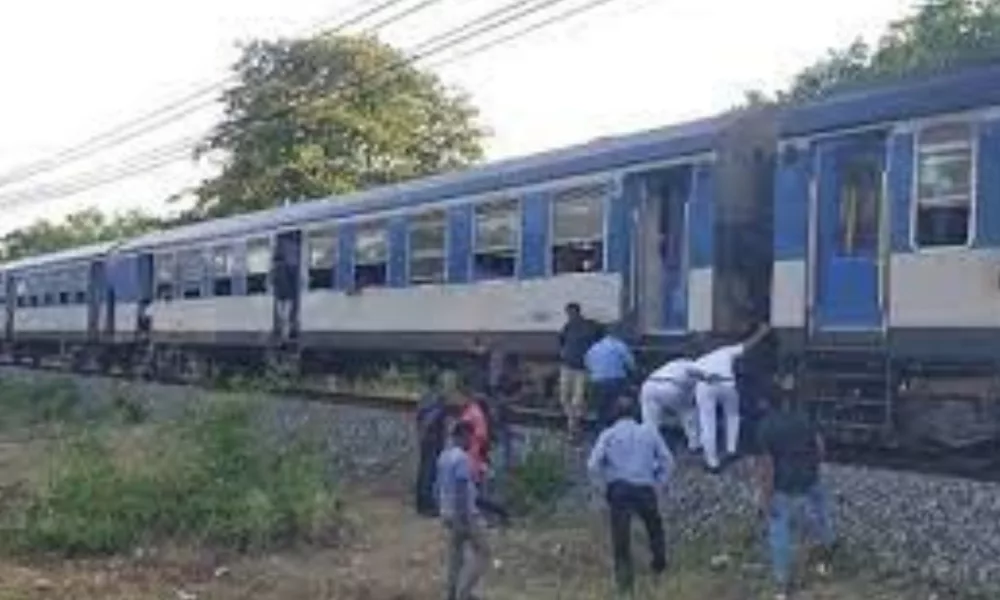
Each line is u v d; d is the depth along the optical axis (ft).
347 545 58.49
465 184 77.61
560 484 59.21
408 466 69.87
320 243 93.71
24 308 164.35
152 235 132.26
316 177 186.50
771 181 59.31
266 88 189.06
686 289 61.67
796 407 52.60
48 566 56.24
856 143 53.78
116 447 74.84
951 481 44.39
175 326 118.11
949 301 50.03
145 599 49.34
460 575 47.37
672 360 62.44
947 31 115.24
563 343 63.26
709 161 60.39
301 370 97.19
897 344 51.83
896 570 43.60
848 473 47.21
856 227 53.72
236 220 108.78
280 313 98.99
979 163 49.14
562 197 69.56
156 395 102.53
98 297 138.41
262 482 62.64
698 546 49.49
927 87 51.26
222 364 111.75
